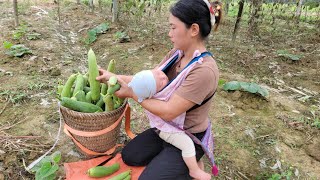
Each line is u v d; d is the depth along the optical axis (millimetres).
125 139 3525
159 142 2936
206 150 2635
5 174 2922
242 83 4508
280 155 3498
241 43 6613
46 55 5309
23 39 5797
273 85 4969
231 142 3639
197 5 2188
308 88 4941
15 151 3186
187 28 2250
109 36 6395
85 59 5426
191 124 2545
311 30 7691
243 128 3877
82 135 2803
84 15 7781
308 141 3717
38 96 4125
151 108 2369
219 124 3922
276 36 7215
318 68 5617
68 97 2883
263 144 3645
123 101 2918
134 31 6672
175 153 2604
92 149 2975
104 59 5465
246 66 5531
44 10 7879
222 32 7238
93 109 2789
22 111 3807
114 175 2900
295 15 8359
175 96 2332
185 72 2303
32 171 2900
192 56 2400
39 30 6391
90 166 2967
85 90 3047
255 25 6938
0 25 6434
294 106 4414
